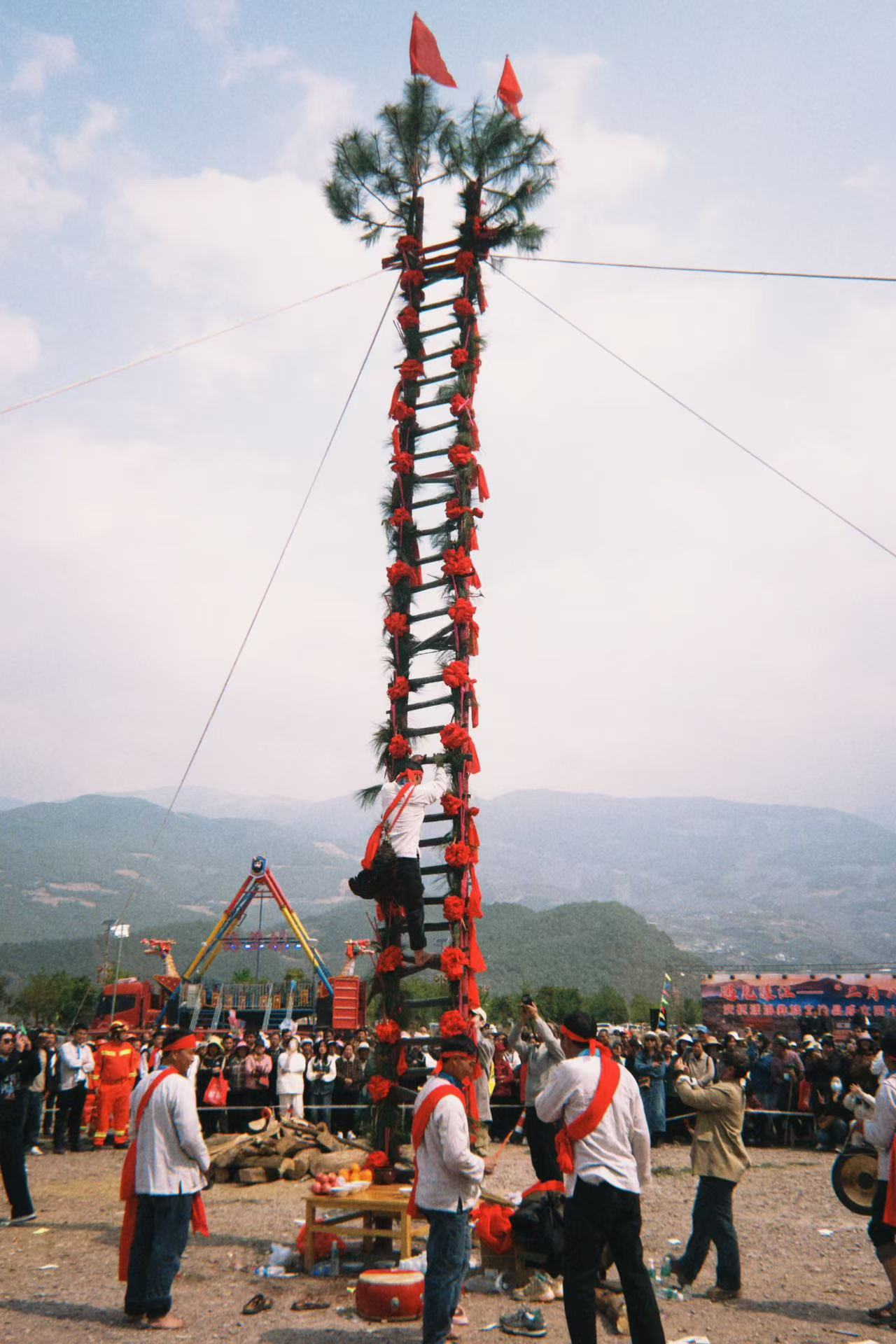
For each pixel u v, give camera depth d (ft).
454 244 38.01
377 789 32.91
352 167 38.86
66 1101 55.11
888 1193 22.86
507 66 40.96
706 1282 26.32
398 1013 30.48
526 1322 21.76
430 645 33.45
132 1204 22.80
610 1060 19.24
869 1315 22.90
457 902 29.66
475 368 36.35
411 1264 25.34
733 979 186.91
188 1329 21.84
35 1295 24.77
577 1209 17.90
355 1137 58.65
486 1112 45.96
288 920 120.47
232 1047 64.49
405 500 35.40
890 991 178.40
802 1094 60.08
